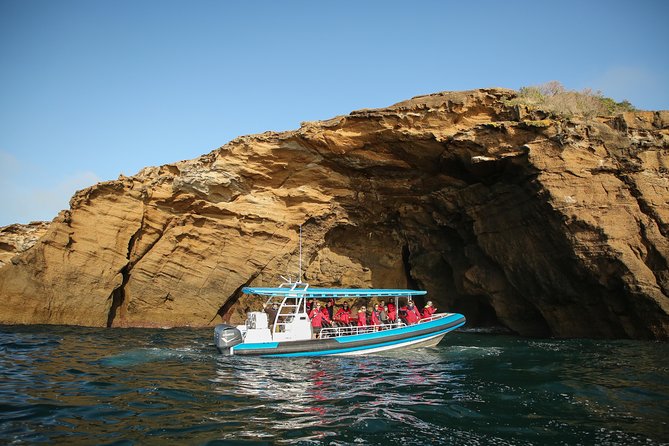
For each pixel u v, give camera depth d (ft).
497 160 66.03
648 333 58.65
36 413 24.85
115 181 74.23
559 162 61.98
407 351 48.70
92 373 35.04
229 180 78.38
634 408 27.40
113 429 22.77
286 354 43.70
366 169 79.20
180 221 78.28
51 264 70.79
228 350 43.75
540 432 23.29
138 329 69.77
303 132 75.05
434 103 69.26
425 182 78.18
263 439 21.86
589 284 61.87
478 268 75.97
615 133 61.98
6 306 68.80
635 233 59.41
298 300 48.19
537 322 71.67
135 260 76.54
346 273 86.94
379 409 26.86
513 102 66.64
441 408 27.12
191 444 21.03
